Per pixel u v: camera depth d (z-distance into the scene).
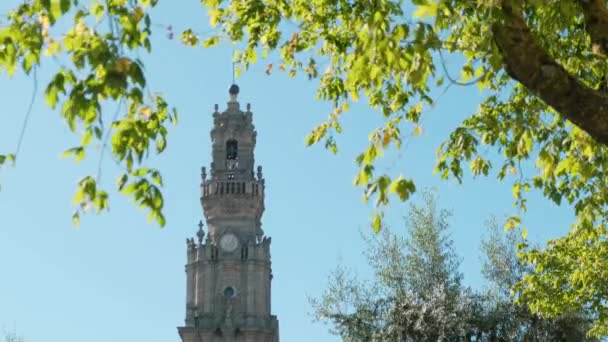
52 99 20.28
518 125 29.03
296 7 33.12
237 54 34.75
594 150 27.53
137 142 21.48
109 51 19.92
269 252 186.88
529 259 57.31
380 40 21.45
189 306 180.88
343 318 69.81
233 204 187.50
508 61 21.48
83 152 20.64
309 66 33.50
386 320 68.88
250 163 192.75
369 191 23.12
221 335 178.38
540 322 68.81
